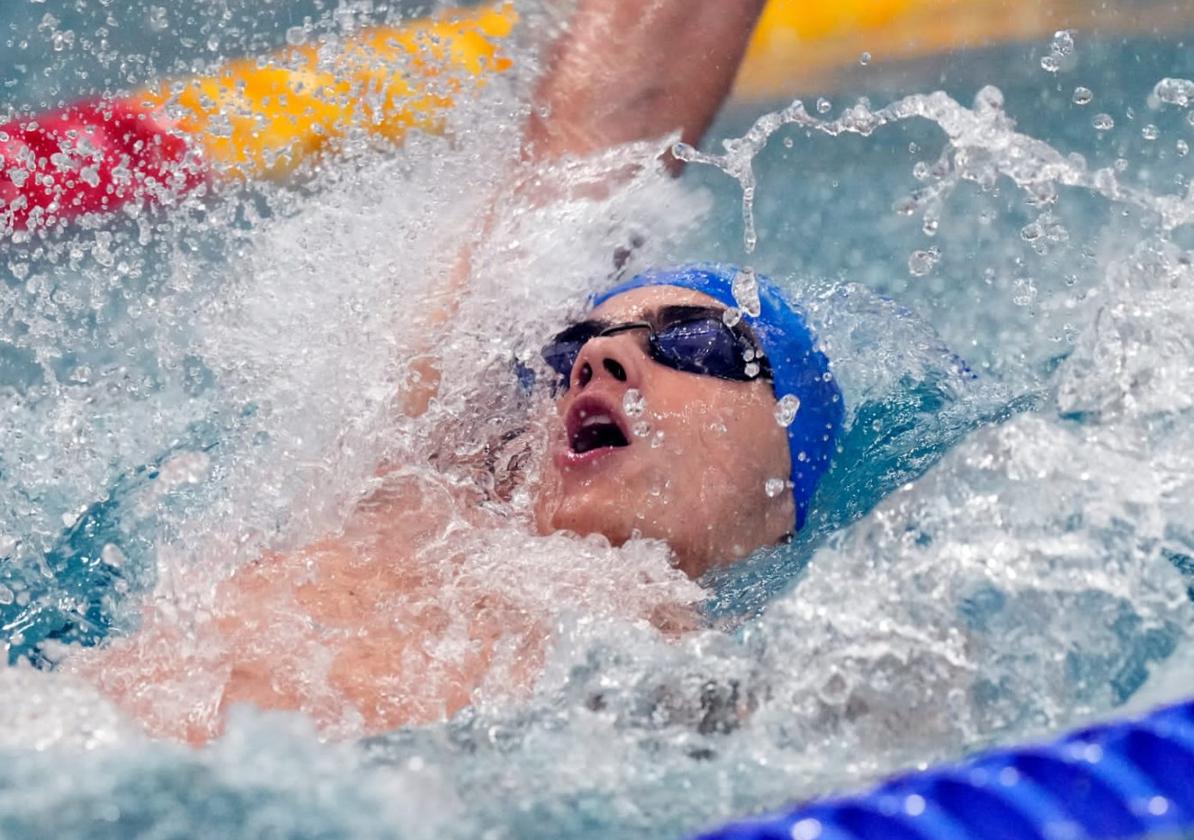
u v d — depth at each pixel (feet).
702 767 15.66
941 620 17.37
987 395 27.68
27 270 31.48
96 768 15.05
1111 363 20.85
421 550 22.48
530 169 28.14
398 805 14.37
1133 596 17.63
